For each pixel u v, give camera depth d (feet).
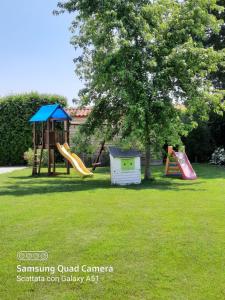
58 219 23.07
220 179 44.50
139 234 19.60
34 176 50.37
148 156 44.32
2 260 16.16
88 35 41.93
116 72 38.86
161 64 40.65
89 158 69.00
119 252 16.89
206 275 14.47
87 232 20.11
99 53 40.78
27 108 74.74
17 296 13.07
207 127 74.08
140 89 39.47
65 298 12.89
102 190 35.14
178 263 15.61
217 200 29.17
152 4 40.88
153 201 28.86
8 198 30.96
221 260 15.93
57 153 73.41
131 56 40.45
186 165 47.91
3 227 21.31
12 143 74.84
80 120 73.67
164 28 40.70
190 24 40.73
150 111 40.09
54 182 42.96
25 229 20.85
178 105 43.47
